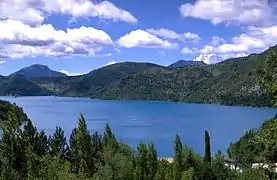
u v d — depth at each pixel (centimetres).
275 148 1756
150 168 6097
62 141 5478
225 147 17138
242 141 10606
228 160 11000
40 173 4366
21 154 4959
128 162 5469
